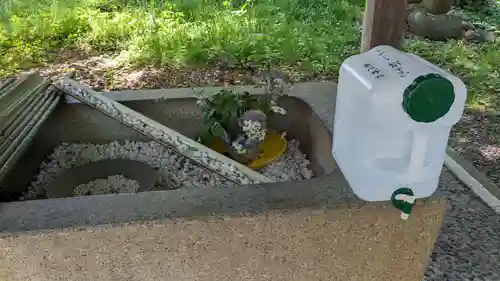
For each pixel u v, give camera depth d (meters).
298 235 1.37
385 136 1.26
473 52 4.69
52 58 4.41
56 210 1.33
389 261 1.47
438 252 2.00
